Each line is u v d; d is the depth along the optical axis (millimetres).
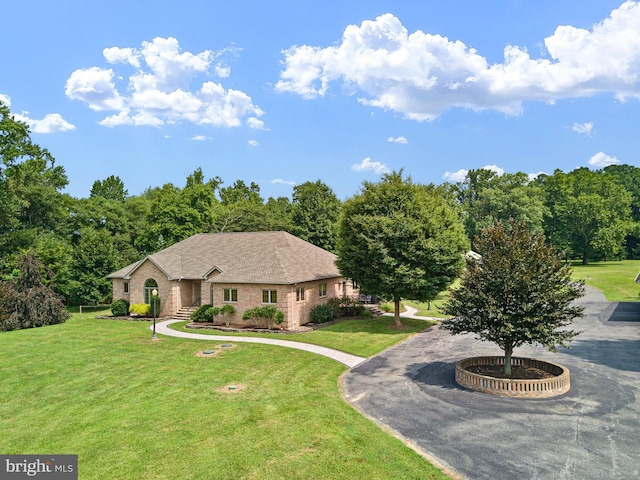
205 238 43469
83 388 18891
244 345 26672
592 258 98500
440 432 13500
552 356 22688
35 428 14672
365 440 12938
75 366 22484
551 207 96875
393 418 14711
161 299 38938
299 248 39438
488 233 19422
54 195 59844
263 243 39219
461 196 107938
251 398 16938
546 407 15461
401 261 30703
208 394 17562
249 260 36406
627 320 32938
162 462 11852
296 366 21719
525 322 17125
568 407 15391
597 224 88062
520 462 11492
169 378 19953
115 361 23312
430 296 31203
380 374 20172
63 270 44875
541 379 16844
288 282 31594
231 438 13234
